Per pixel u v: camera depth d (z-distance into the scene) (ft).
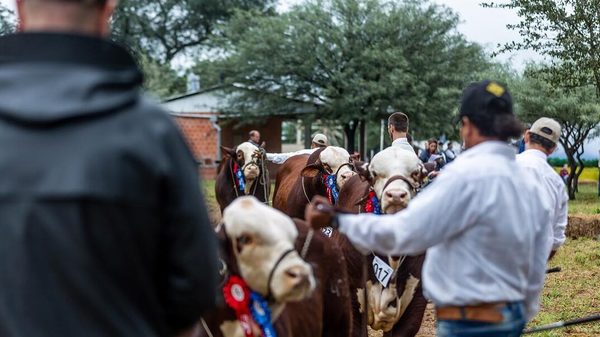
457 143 131.03
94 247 6.48
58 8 6.96
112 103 6.71
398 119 24.31
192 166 7.14
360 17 122.93
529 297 11.87
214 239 7.33
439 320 11.57
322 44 121.29
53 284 6.43
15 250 6.43
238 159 39.93
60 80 6.71
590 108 83.51
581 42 61.05
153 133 6.82
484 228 10.87
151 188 6.72
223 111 134.00
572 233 52.26
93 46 6.91
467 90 11.81
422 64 120.78
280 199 35.37
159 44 203.31
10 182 6.49
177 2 199.00
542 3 60.59
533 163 17.67
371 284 20.25
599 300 31.83
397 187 18.43
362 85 117.19
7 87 6.71
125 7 191.93
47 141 6.56
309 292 11.71
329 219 11.77
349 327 16.62
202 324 12.67
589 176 131.95
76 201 6.43
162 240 6.98
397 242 10.96
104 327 6.57
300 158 36.83
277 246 11.64
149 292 6.92
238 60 127.34
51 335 6.42
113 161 6.57
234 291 12.03
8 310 6.46
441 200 10.82
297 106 130.82
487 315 11.07
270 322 12.18
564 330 27.02
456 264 11.09
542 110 87.20
